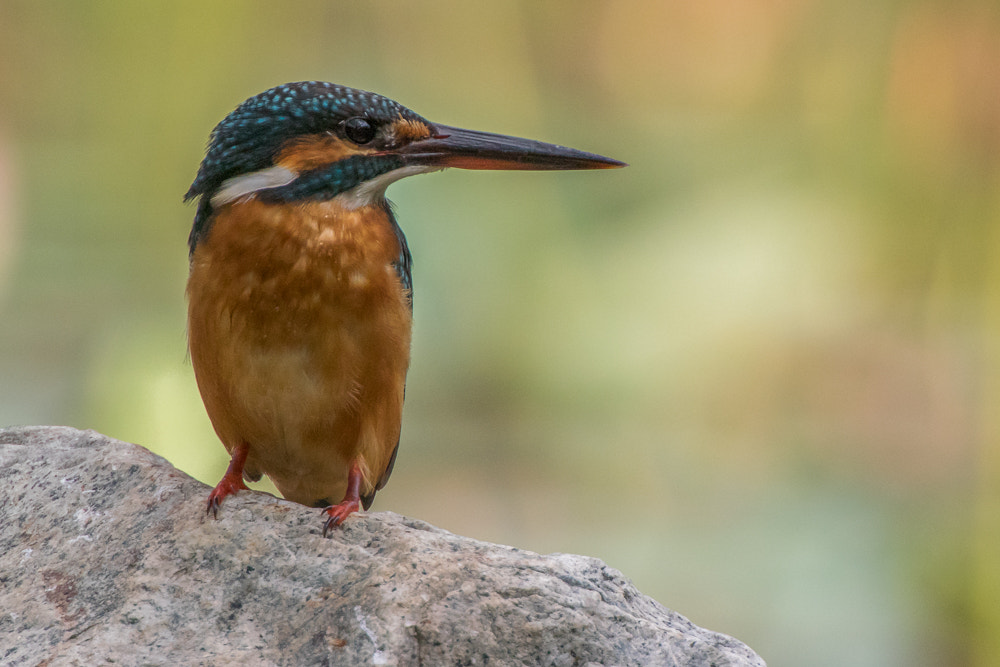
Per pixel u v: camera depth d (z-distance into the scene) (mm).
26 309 12547
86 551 5781
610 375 13016
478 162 6988
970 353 13406
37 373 11742
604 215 13719
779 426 13141
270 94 6543
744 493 12469
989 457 12898
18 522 6008
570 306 13031
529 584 5422
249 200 6367
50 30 14047
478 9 15727
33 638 5305
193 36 14227
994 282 13703
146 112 14055
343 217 6461
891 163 14070
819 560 11484
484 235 13055
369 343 6465
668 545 11805
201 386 6691
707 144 14641
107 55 14023
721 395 13055
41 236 13453
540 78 16047
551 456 12734
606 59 15992
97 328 12117
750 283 13164
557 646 5262
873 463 12734
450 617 5250
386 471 7633
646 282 13117
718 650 5398
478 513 12422
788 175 14180
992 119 13766
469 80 15828
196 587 5547
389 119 6695
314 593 5469
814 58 14867
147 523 5887
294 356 6383
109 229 13625
